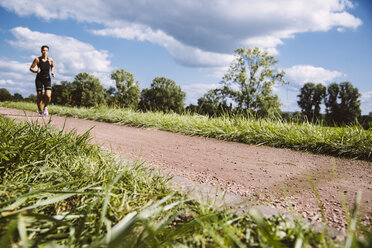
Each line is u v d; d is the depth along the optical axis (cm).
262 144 413
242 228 113
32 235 102
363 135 335
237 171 243
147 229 92
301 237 93
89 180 164
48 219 97
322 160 299
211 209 134
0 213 108
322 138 358
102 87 5784
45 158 193
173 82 5850
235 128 474
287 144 389
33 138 213
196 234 106
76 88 5656
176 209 131
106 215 124
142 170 199
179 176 211
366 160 300
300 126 436
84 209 128
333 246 92
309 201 161
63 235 100
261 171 245
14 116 635
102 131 514
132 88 5100
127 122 695
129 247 93
